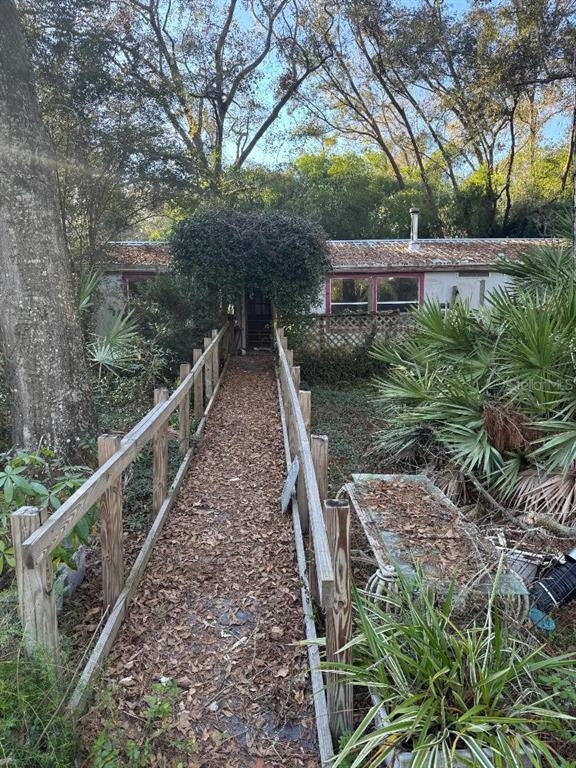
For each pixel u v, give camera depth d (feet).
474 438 17.33
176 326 37.40
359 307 52.65
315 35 77.61
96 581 12.73
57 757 7.20
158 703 8.76
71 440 18.38
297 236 37.22
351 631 8.41
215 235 36.58
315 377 39.01
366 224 83.46
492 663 8.83
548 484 15.51
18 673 7.39
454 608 9.84
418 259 52.03
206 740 8.59
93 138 40.60
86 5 39.55
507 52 67.26
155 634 10.87
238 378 35.29
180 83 58.54
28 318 17.94
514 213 82.94
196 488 18.02
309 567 11.87
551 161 89.81
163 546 14.24
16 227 17.71
